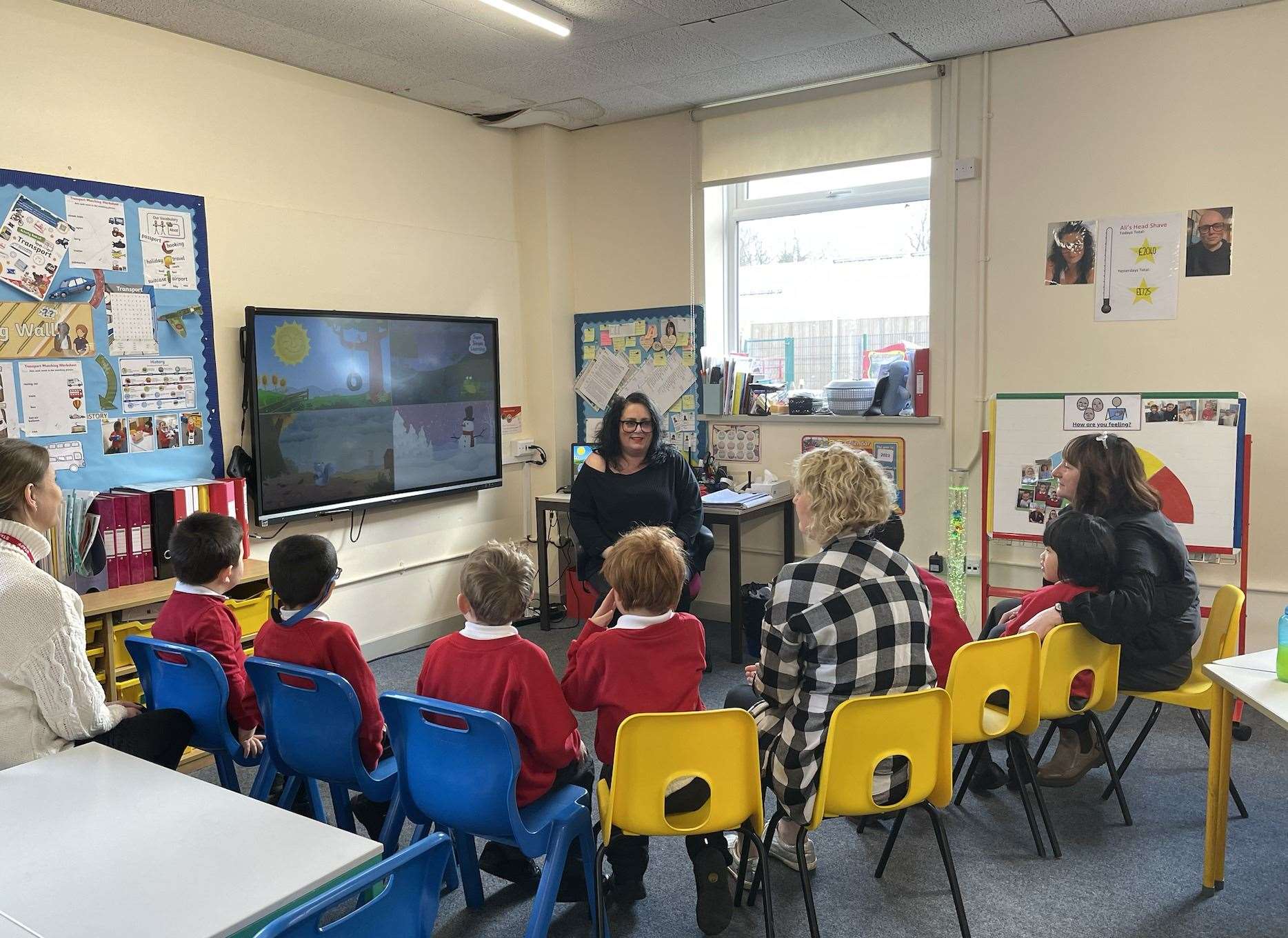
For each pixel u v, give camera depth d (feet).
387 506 14.58
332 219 13.85
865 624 6.57
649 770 6.34
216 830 4.88
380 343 14.24
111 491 10.96
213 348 12.32
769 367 16.62
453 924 7.61
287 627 7.83
